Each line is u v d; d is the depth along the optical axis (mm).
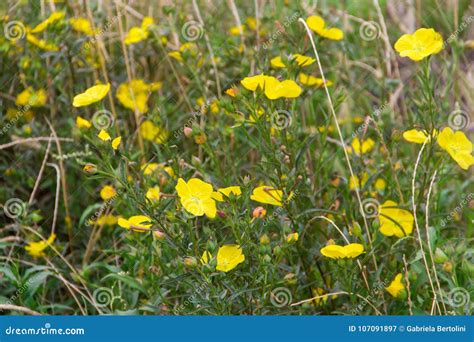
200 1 2086
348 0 2188
